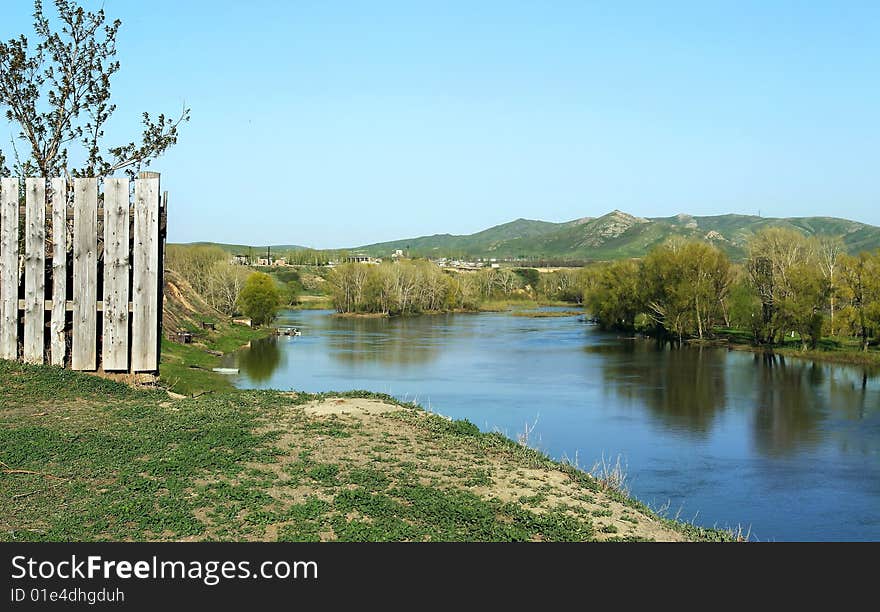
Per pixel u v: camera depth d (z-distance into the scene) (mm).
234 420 13031
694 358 60281
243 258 187000
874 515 21312
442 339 76062
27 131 17953
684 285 74125
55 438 10992
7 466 9727
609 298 90000
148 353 15539
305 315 116750
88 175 18625
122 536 8078
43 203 15273
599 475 15742
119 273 15359
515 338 77938
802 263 66312
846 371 52969
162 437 11492
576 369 52625
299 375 46156
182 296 67062
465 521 9383
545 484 11641
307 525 8703
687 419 35156
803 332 63062
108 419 12414
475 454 12664
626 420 34656
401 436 13125
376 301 117562
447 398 39594
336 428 13156
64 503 8781
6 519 8242
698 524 20047
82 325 15305
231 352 57781
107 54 18828
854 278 61219
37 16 18016
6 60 17375
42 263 15273
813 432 32562
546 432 31766
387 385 43188
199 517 8711
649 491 23422
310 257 196750
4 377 13930
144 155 19078
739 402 40000
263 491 9641
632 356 61281
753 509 21812
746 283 73062
